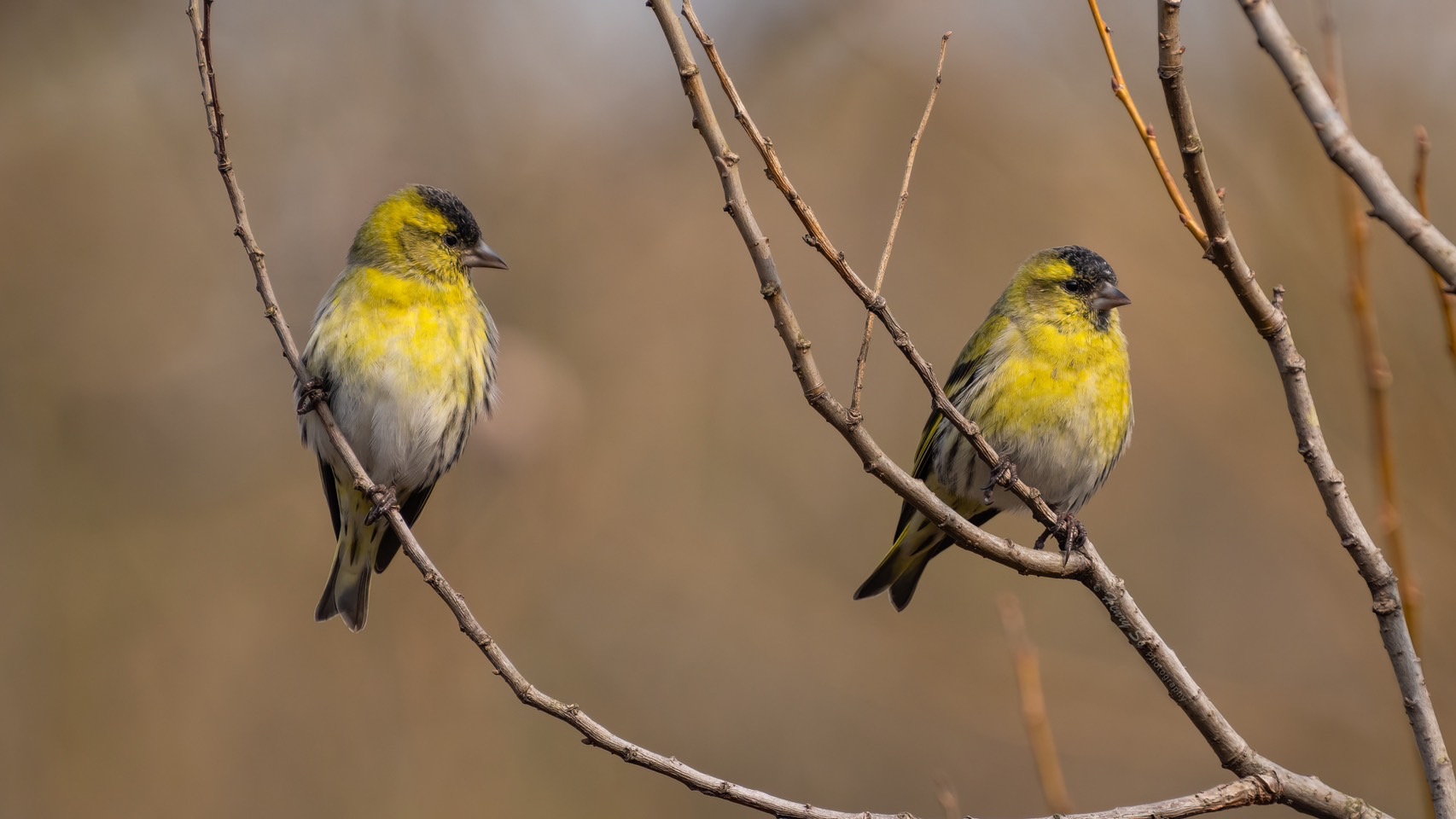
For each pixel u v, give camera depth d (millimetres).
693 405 15516
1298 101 4188
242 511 14258
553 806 13586
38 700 13188
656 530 15008
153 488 14125
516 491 14195
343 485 8406
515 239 15359
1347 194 6105
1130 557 14938
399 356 8297
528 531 14281
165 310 14375
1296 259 12219
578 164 15922
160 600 13750
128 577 13773
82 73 14359
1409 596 5773
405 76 14664
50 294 14164
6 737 13039
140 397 14203
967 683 14492
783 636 14805
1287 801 5551
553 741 13875
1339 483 5184
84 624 13531
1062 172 15383
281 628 13805
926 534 8742
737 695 14586
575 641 14305
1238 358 13938
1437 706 11430
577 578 14406
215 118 6605
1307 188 12219
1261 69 12641
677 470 15367
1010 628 7293
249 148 14203
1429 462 11602
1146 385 14484
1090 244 14875
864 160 16172
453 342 8500
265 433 14484
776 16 16297
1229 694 13695
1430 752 5047
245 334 14492
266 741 13320
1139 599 14797
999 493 8625
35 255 14188
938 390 5828
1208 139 13031
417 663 13648
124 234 14398
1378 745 13086
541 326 15336
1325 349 11984
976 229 15625
